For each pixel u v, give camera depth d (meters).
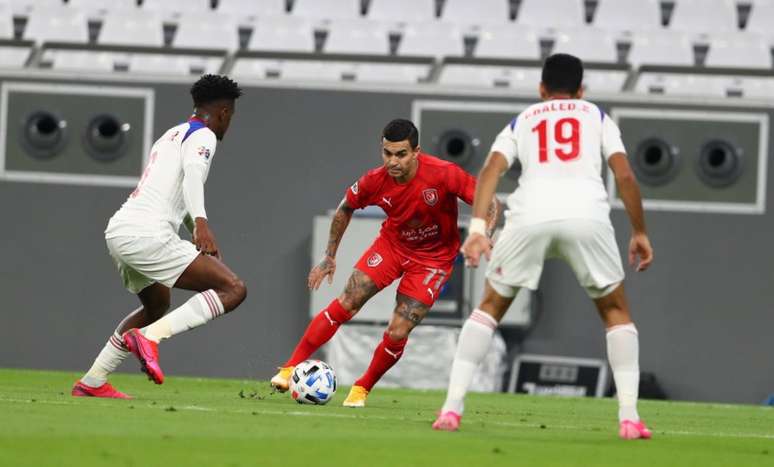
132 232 23.67
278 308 45.31
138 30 52.97
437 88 45.22
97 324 45.62
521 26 52.75
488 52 52.25
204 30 52.84
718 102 44.97
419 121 45.31
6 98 45.88
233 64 48.72
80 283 45.66
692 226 44.94
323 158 45.59
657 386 44.44
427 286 26.02
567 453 15.81
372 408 25.41
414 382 42.62
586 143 17.88
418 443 16.27
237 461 13.53
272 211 45.62
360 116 45.56
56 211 45.78
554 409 30.45
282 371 26.88
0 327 45.62
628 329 18.14
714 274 44.84
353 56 48.88
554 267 44.75
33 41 50.00
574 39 52.50
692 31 54.34
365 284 26.38
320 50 53.38
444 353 42.62
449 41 52.50
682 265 44.88
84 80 45.78
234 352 45.19
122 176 45.75
